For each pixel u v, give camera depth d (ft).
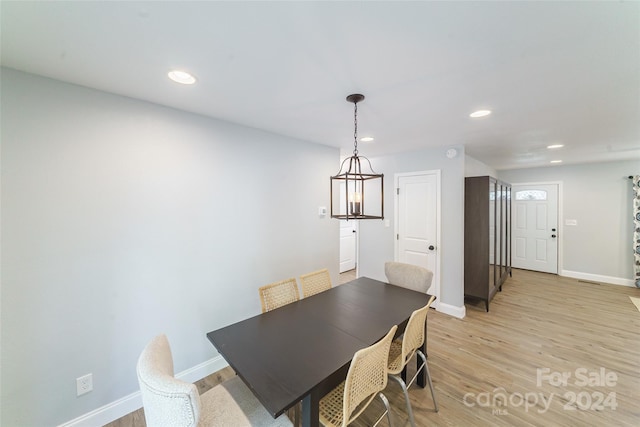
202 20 3.44
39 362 5.01
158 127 6.43
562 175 16.93
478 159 14.55
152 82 5.26
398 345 6.41
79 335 5.42
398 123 7.96
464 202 12.09
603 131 8.75
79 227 5.40
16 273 4.78
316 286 7.90
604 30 3.61
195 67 4.69
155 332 6.47
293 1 3.09
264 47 4.08
